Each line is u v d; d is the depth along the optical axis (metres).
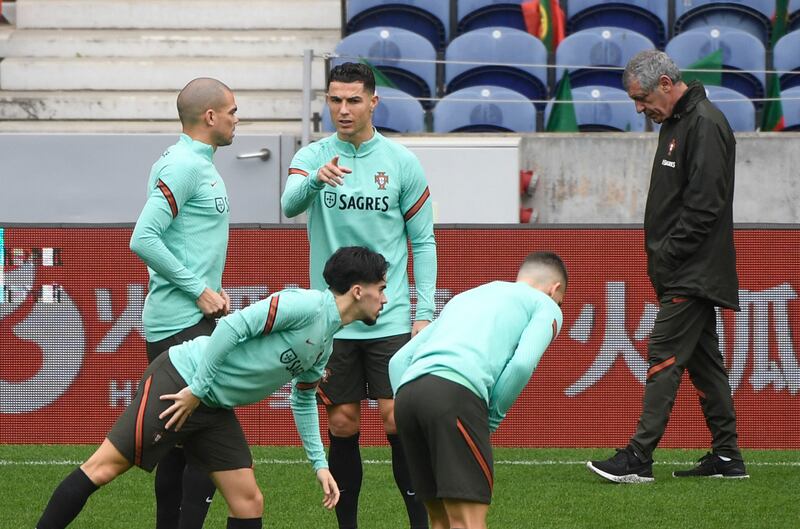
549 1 42.84
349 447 18.98
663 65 22.06
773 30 42.94
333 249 19.00
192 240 17.73
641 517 19.91
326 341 15.63
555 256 16.64
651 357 22.73
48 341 26.78
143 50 46.03
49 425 26.78
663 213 22.50
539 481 22.78
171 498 17.81
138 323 26.67
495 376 15.00
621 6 42.91
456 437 14.59
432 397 14.65
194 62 44.69
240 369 15.30
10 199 34.25
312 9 47.28
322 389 18.88
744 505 20.72
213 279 18.03
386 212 19.05
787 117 38.22
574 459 25.17
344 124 18.77
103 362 26.72
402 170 19.17
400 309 19.05
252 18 47.25
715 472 23.17
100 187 34.22
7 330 26.80
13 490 21.98
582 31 41.12
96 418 26.73
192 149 17.86
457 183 33.19
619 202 34.12
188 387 15.25
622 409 26.28
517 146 33.12
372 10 43.53
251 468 15.95
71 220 34.19
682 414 26.34
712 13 42.94
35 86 44.97
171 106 43.41
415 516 18.81
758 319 26.05
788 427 26.00
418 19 43.50
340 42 41.84
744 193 33.81
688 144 22.08
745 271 26.05
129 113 43.47
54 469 23.91
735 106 37.97
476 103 38.38
